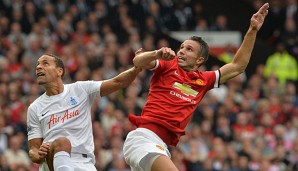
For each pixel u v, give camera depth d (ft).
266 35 153.58
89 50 127.85
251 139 118.01
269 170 112.27
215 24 147.33
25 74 118.93
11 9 134.92
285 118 128.57
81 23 134.41
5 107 109.91
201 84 58.85
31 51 123.13
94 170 58.23
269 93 134.31
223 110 121.80
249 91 131.64
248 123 121.70
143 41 137.69
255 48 149.18
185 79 58.34
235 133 117.60
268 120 123.13
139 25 144.36
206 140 113.60
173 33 145.28
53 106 58.75
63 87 59.57
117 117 111.34
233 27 153.89
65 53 123.65
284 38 150.41
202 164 107.14
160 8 147.02
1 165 97.71
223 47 143.84
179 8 147.74
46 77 58.85
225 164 108.88
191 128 117.91
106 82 59.57
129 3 146.41
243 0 153.79
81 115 58.95
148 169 56.24
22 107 109.81
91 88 59.57
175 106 57.62
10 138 102.58
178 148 105.70
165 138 57.31
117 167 100.53
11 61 122.01
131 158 56.95
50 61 59.21
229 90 129.49
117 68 126.21
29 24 132.87
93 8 143.54
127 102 115.44
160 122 57.06
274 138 119.65
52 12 135.23
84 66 123.34
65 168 55.11
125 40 139.85
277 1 156.46
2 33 129.80
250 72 147.74
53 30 132.57
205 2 152.46
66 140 56.34
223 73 59.88
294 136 123.54
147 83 124.26
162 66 58.08
